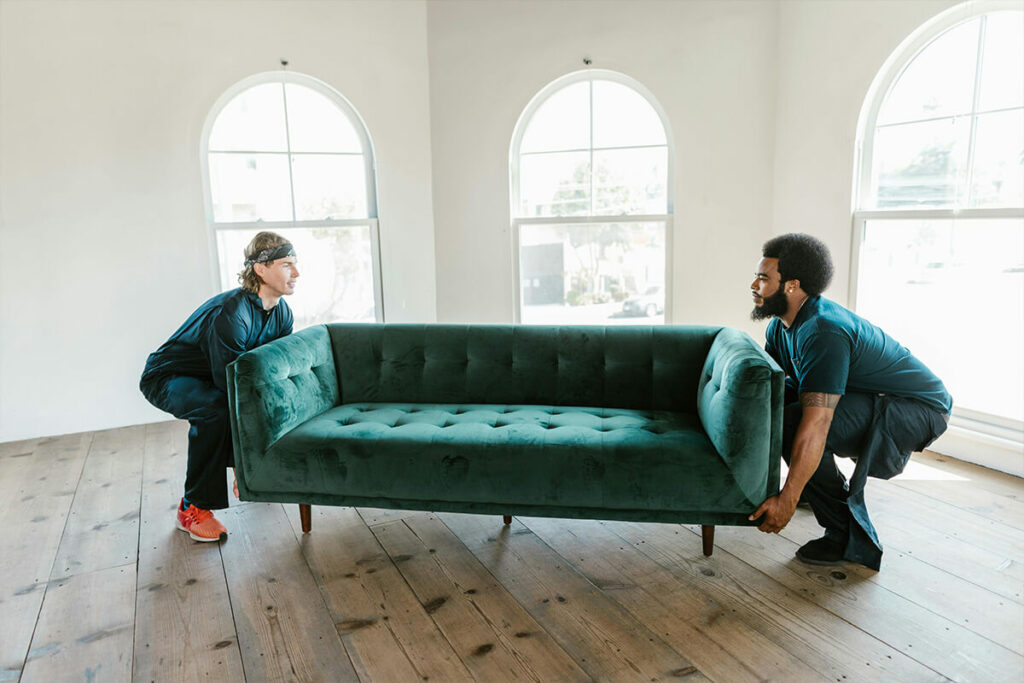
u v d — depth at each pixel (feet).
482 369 9.36
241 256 13.29
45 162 11.67
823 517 7.44
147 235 12.39
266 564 7.70
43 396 12.19
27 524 8.77
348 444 7.59
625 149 13.29
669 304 13.52
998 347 9.78
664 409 8.90
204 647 6.20
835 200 11.50
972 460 10.08
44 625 6.57
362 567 7.59
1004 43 9.28
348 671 5.83
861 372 7.11
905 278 10.80
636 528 8.39
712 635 6.19
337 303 14.02
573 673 5.73
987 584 6.85
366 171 13.84
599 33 12.87
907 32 10.19
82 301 12.17
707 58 12.48
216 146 12.82
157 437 12.12
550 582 7.19
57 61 11.53
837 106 11.26
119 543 8.25
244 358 7.65
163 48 12.09
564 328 9.31
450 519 8.81
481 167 13.71
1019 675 5.54
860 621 6.32
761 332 13.00
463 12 13.35
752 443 6.71
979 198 9.79
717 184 12.77
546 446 7.22
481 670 5.80
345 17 13.06
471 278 14.15
